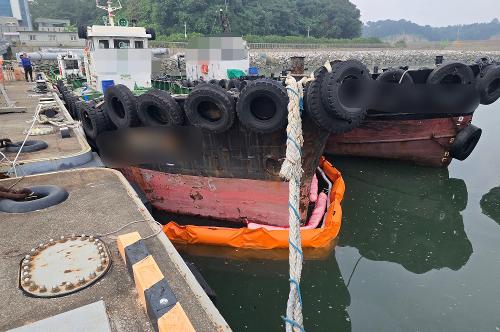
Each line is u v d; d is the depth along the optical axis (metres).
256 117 5.17
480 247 6.23
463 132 8.84
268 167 5.59
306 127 5.20
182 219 6.71
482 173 9.74
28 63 18.17
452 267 5.65
